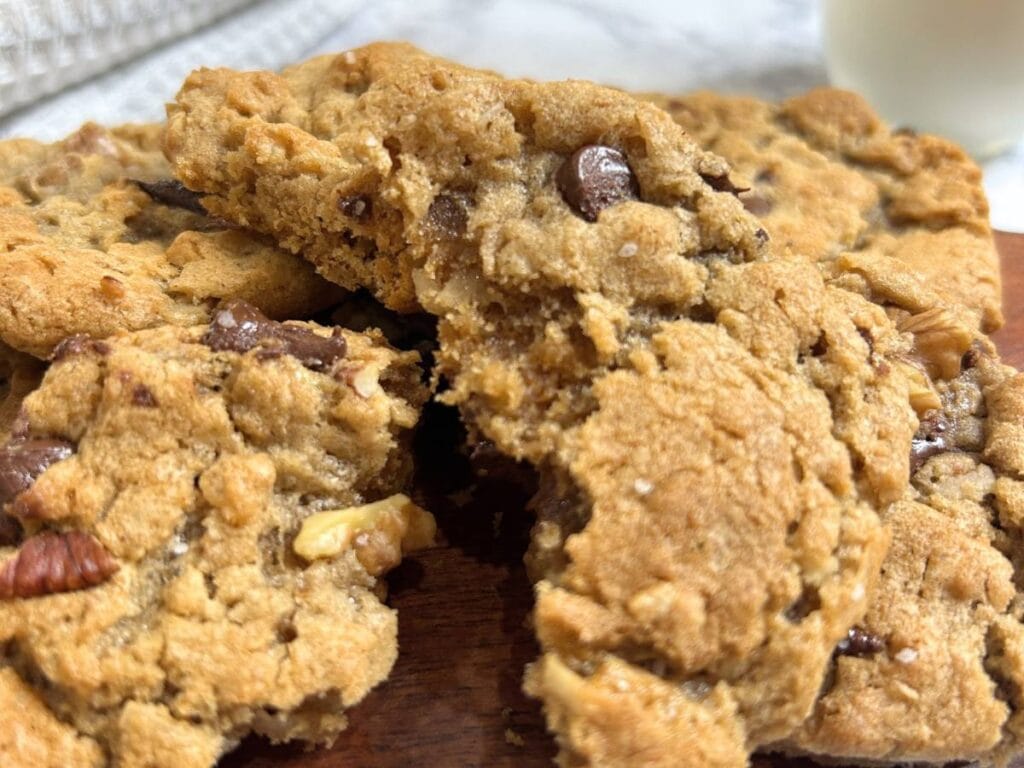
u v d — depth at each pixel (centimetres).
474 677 9
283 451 9
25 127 16
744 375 9
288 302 11
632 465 8
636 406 9
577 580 8
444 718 9
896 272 12
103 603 8
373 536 9
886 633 9
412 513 10
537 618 8
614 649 8
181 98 12
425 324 11
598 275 9
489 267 9
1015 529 10
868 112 14
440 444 11
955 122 18
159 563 9
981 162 18
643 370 9
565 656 8
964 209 13
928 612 9
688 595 8
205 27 19
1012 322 13
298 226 11
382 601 10
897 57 17
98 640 8
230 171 11
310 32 19
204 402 9
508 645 10
